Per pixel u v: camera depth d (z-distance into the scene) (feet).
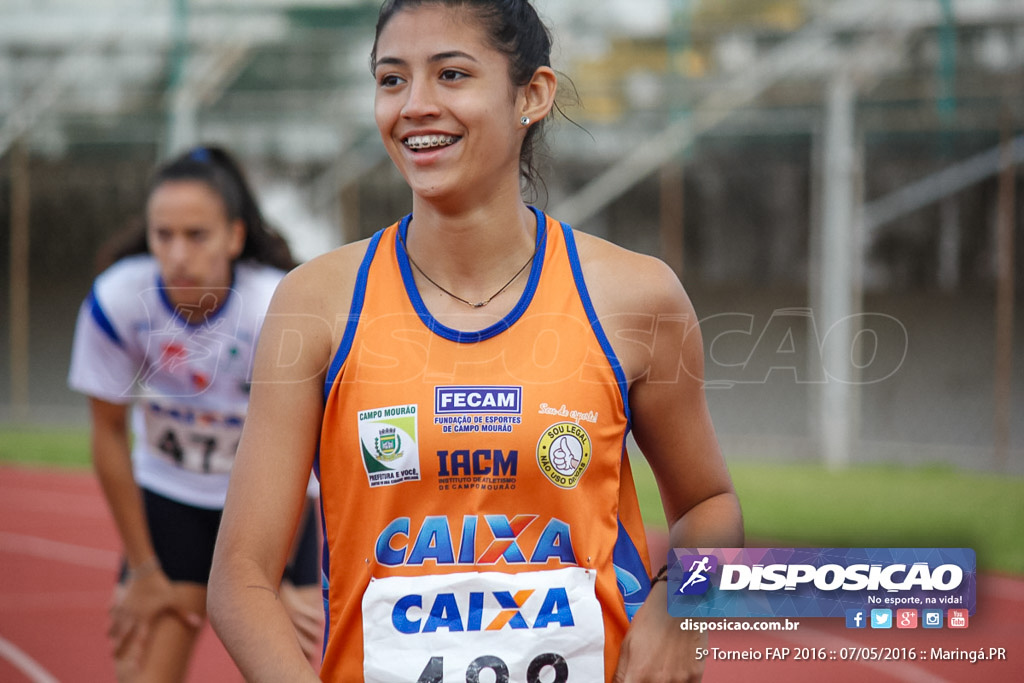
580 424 15.10
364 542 15.26
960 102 93.04
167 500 29.22
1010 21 91.50
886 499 72.84
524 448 14.89
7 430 110.11
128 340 27.86
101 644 46.60
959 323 135.64
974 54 92.53
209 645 45.50
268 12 111.45
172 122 111.04
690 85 101.09
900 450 95.61
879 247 138.31
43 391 132.67
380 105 15.71
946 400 122.11
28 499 81.05
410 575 15.07
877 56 94.17
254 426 15.57
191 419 28.76
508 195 15.71
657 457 17.31
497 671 14.92
